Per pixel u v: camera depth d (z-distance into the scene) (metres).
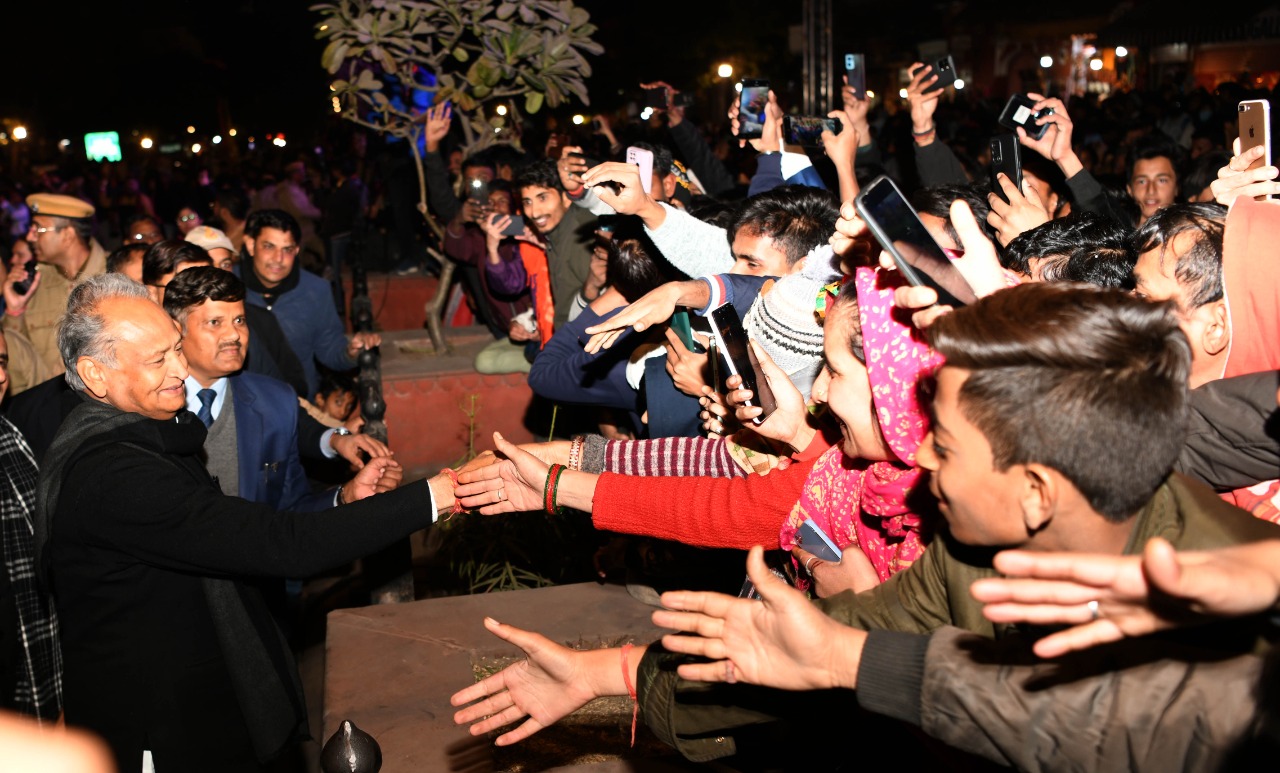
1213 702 1.23
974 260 1.66
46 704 3.00
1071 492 1.29
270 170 17.94
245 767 2.62
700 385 2.83
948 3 31.16
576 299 4.68
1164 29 22.39
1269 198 2.43
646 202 3.18
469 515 4.70
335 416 5.91
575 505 2.35
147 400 2.52
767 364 2.24
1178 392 1.28
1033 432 1.27
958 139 11.38
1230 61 24.27
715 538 2.19
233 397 3.60
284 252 5.60
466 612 3.33
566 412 5.26
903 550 1.85
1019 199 3.13
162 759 2.51
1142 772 1.26
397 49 6.49
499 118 7.11
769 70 26.02
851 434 1.82
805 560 2.03
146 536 2.41
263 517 2.44
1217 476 1.82
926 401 1.63
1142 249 2.10
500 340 7.14
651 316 2.62
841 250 1.92
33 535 2.96
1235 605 1.08
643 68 25.08
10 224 14.74
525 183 5.17
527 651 1.78
